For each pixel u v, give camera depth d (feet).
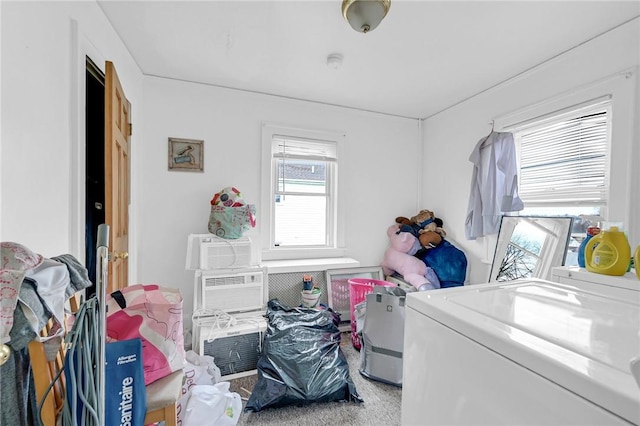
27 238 3.16
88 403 2.33
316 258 9.95
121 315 3.86
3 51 2.80
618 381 1.31
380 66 7.31
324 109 9.98
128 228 6.68
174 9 5.27
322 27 5.80
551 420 1.49
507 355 1.71
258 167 9.20
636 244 5.41
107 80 4.64
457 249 9.30
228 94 8.79
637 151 5.43
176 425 3.94
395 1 4.97
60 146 3.84
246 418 5.15
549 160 7.13
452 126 10.00
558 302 2.44
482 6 5.10
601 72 5.94
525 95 7.55
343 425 5.05
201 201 8.57
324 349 6.27
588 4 5.03
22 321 2.25
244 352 6.63
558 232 6.54
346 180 10.37
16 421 2.32
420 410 2.44
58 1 3.77
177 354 4.02
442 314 2.23
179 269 8.36
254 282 7.64
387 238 11.02
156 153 8.07
